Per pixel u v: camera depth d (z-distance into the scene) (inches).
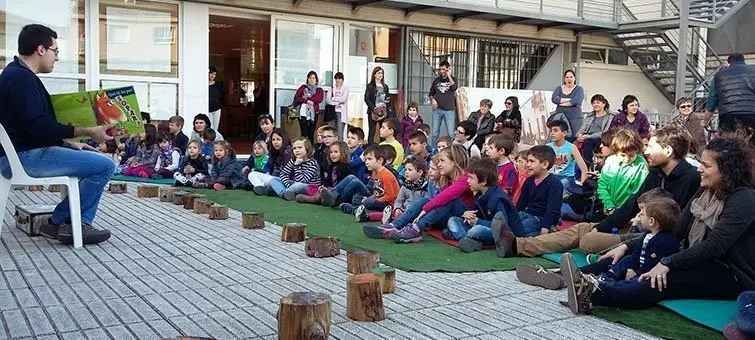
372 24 508.7
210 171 343.3
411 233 203.8
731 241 134.6
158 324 123.6
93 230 193.8
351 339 117.4
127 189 323.0
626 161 211.5
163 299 139.8
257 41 603.8
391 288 147.6
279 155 327.0
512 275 166.1
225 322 125.3
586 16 571.2
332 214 257.3
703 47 631.2
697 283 137.9
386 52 520.4
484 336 119.6
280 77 481.1
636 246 152.9
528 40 572.4
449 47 542.0
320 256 181.0
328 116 467.5
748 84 264.1
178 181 338.6
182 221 236.7
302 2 470.3
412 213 213.6
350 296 128.3
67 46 414.3
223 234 213.5
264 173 328.2
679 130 177.2
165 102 446.6
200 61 453.1
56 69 411.8
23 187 305.0
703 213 141.5
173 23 444.5
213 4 451.2
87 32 418.6
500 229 182.5
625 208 182.9
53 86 411.8
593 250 179.8
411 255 185.9
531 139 519.5
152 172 368.8
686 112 371.2
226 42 623.8
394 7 497.4
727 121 268.2
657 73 628.7
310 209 269.7
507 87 570.3
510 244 182.9
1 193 179.8
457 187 206.5
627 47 619.2
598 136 321.4
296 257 181.2
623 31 573.9
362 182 276.8
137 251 185.8
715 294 139.3
